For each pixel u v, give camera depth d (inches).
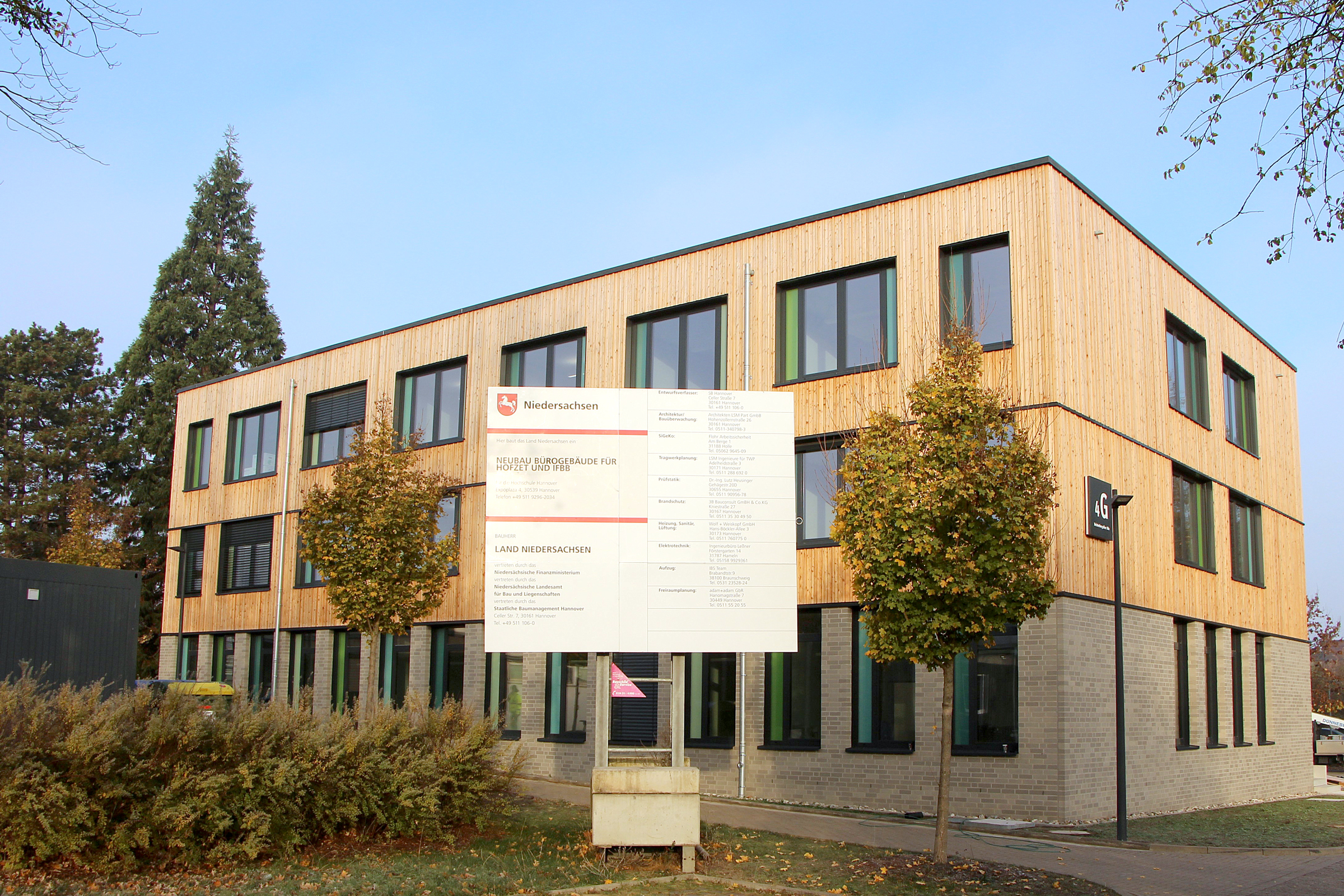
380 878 383.6
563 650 451.5
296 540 1093.8
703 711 772.6
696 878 418.6
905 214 717.9
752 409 475.2
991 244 684.7
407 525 727.1
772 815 614.9
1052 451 637.3
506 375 940.6
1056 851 511.5
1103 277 716.7
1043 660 623.2
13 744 372.2
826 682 707.4
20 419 1977.1
